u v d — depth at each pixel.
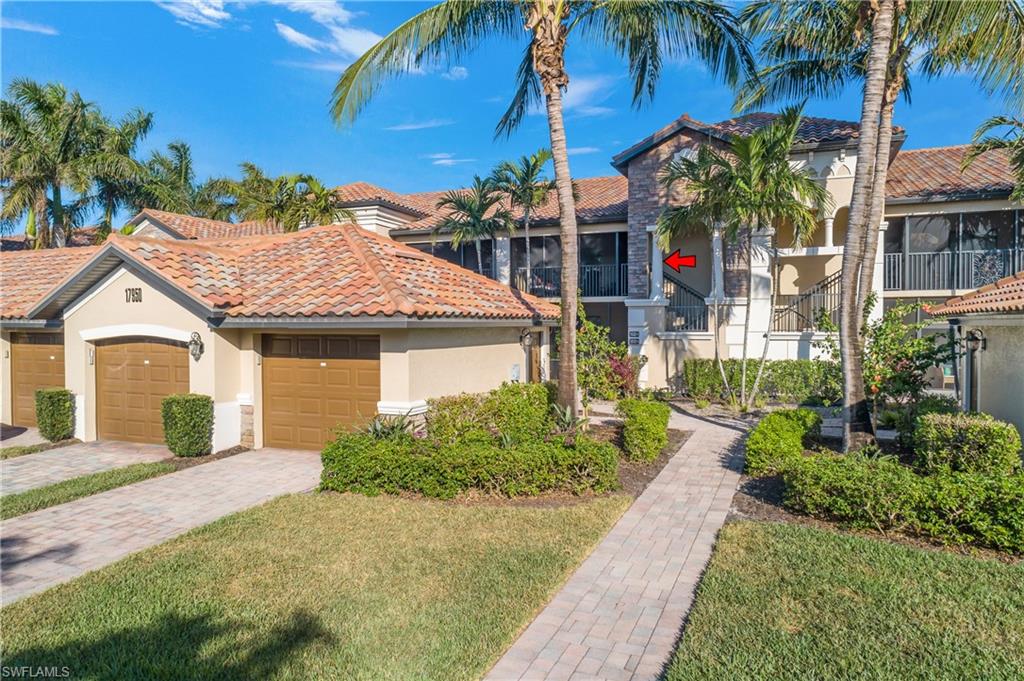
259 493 10.08
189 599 6.01
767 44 18.02
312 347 13.10
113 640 5.29
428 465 9.34
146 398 14.05
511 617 5.62
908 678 4.52
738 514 8.68
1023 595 5.81
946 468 8.26
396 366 11.80
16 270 19.17
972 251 21.67
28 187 29.11
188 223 29.77
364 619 5.59
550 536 7.64
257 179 29.88
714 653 4.89
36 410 14.33
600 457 9.46
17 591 6.39
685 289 23.33
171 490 10.25
